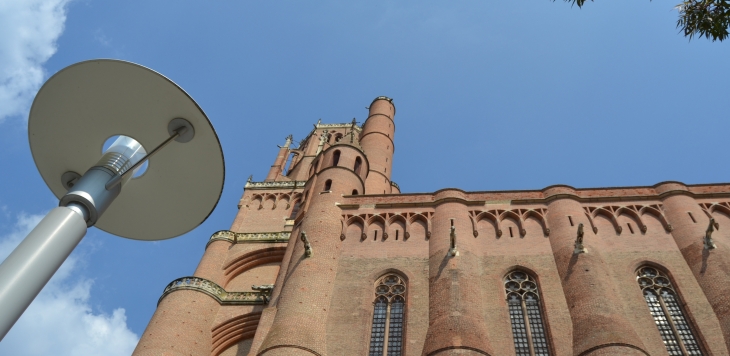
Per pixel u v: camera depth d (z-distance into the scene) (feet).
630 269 105.91
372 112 235.81
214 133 45.52
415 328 97.86
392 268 111.75
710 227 106.63
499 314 99.09
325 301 104.58
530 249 113.29
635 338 87.97
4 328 29.66
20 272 31.60
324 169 148.66
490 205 125.70
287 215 173.06
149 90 43.98
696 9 66.03
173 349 113.50
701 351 90.22
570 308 97.91
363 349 95.66
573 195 124.16
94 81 43.62
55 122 44.14
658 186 126.21
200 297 127.95
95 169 41.14
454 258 108.99
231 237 156.46
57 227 35.22
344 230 123.44
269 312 105.50
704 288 99.25
